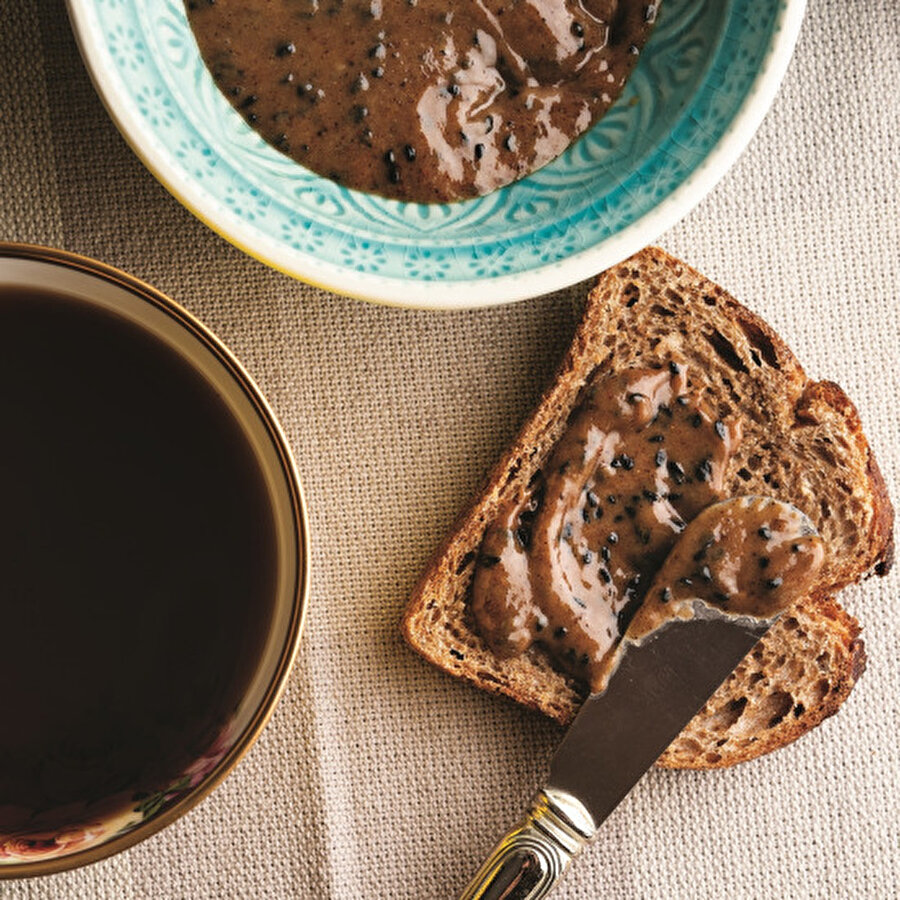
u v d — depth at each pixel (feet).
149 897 1.41
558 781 1.38
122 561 1.32
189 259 1.41
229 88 1.29
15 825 1.30
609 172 1.31
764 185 1.44
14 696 1.32
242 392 1.27
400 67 1.30
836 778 1.43
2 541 1.32
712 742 1.41
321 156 1.30
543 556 1.37
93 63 1.25
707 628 1.37
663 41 1.31
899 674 1.44
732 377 1.40
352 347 1.42
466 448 1.42
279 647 1.28
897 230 1.44
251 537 1.30
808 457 1.41
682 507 1.38
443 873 1.42
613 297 1.39
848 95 1.44
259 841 1.41
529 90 1.31
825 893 1.43
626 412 1.38
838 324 1.44
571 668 1.38
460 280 1.30
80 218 1.41
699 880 1.43
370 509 1.42
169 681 1.31
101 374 1.30
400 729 1.42
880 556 1.41
